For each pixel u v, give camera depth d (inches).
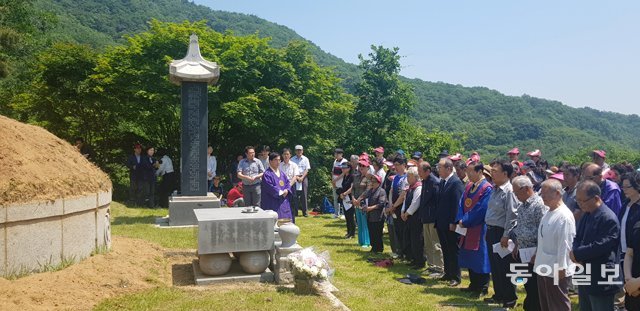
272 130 826.8
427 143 1198.3
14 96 874.8
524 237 223.9
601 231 180.1
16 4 1175.6
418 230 340.2
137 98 745.6
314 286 255.4
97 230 301.3
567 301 192.1
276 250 279.1
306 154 893.2
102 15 2220.7
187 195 485.4
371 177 394.3
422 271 332.2
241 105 743.7
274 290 254.5
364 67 1145.4
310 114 885.8
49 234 255.8
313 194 948.6
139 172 660.1
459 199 297.3
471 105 3046.3
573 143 2402.8
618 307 245.3
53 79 758.5
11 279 232.4
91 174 309.0
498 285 255.8
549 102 3326.8
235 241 272.4
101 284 243.4
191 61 492.1
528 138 2529.5
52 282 232.1
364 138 1074.7
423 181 329.7
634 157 1496.1
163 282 269.6
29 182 249.4
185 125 487.5
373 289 279.1
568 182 289.9
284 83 855.1
